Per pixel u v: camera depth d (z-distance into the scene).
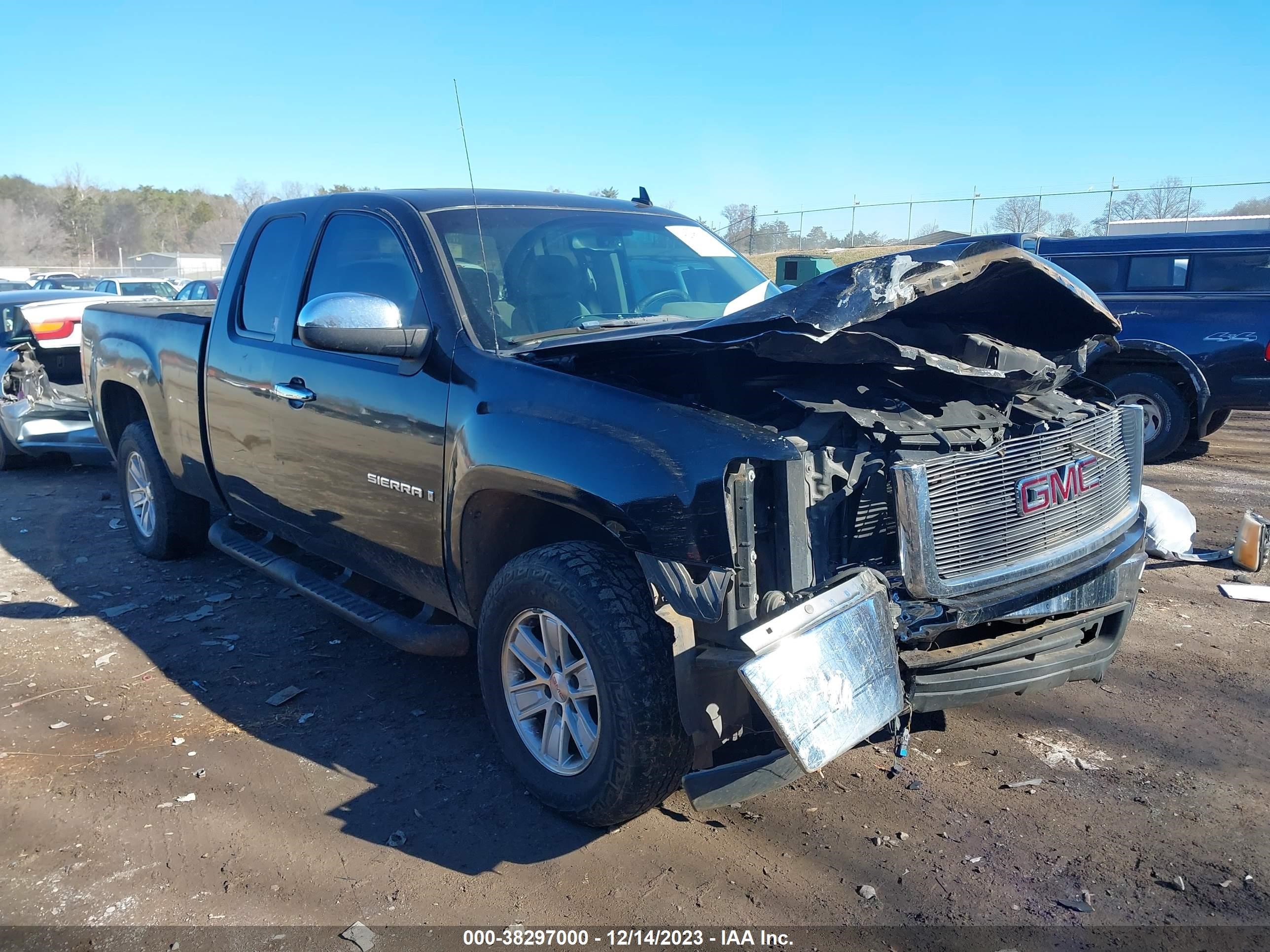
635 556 2.85
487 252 3.66
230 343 4.48
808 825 2.99
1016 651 2.95
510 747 3.19
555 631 2.96
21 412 8.05
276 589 5.30
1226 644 4.39
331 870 2.81
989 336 3.47
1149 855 2.81
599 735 2.81
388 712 3.83
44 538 6.41
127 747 3.56
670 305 4.06
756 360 2.95
